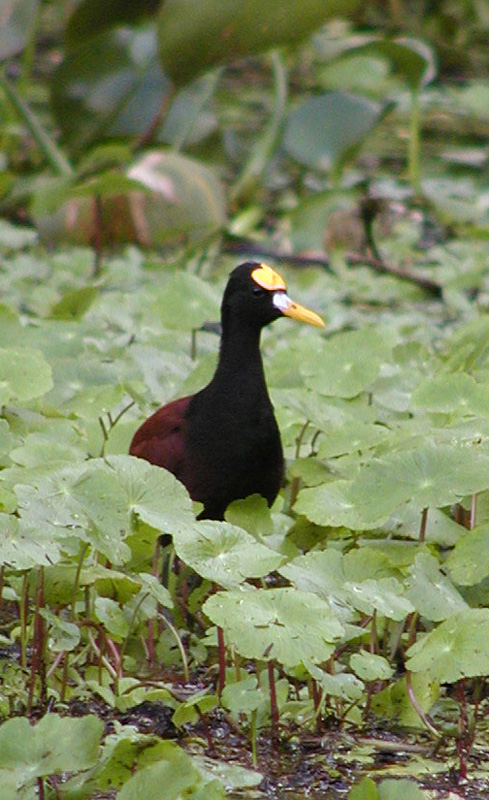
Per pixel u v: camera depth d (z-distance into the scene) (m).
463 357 11.85
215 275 19.16
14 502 8.26
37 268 18.88
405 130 28.94
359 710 8.33
